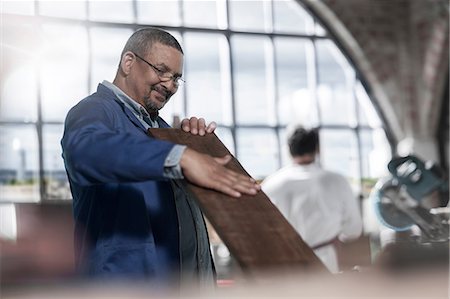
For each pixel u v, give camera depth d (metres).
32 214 4.91
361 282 1.11
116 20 12.88
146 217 2.42
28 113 12.10
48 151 12.11
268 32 14.08
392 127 14.91
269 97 14.01
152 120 2.66
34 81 12.16
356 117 14.67
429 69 14.79
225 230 1.60
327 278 1.20
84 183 2.02
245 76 13.88
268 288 1.19
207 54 13.65
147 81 2.54
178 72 2.58
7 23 12.07
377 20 14.73
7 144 11.97
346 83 14.66
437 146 14.95
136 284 2.34
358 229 4.96
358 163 14.58
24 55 12.15
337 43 14.66
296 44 14.30
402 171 3.73
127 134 2.00
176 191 2.50
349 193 4.92
